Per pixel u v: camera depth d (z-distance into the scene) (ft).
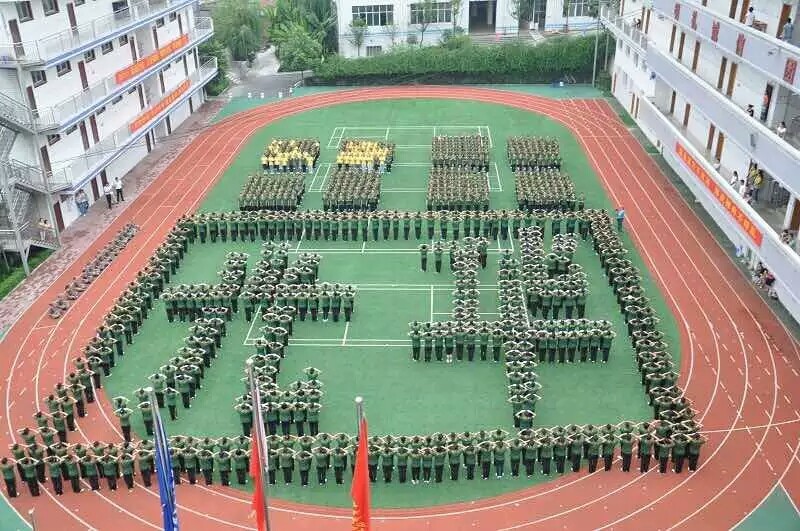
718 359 117.19
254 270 141.90
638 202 175.22
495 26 327.06
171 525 68.64
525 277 135.23
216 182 191.62
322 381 113.70
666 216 167.84
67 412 103.45
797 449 98.48
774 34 125.29
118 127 192.85
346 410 107.45
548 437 94.58
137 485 96.07
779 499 90.43
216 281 143.02
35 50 148.66
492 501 91.71
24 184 148.46
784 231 114.62
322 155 207.92
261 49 328.29
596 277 142.10
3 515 90.99
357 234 160.25
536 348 116.88
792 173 108.06
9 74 148.46
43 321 132.67
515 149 194.90
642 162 200.64
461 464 98.89
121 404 101.50
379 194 174.50
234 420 106.22
